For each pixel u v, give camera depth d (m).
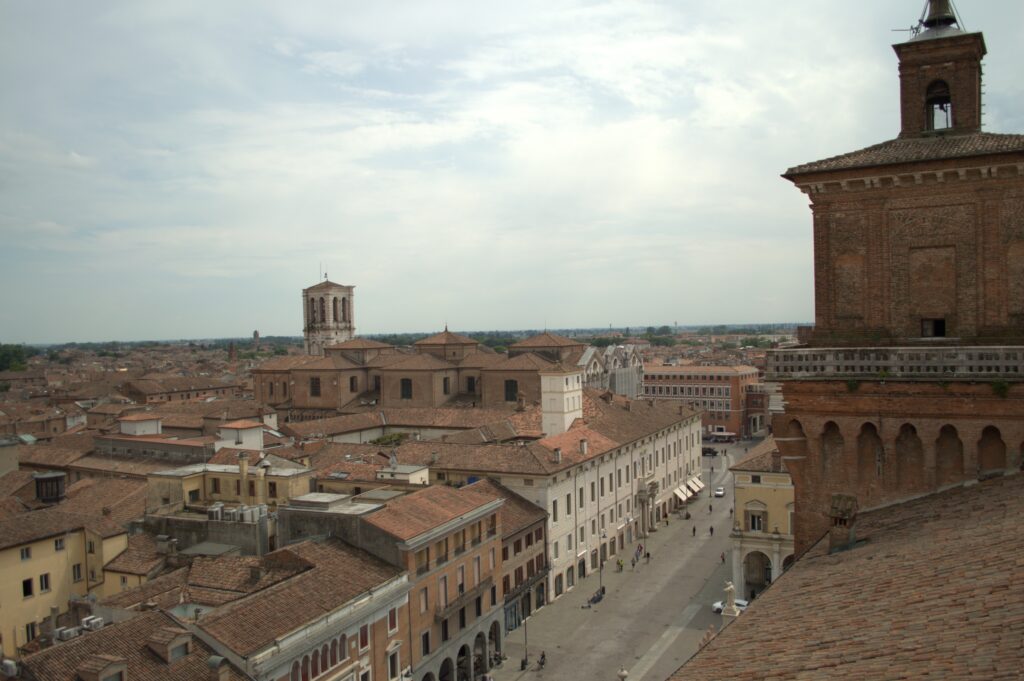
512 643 88.62
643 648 85.56
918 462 31.45
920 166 33.62
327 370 170.12
